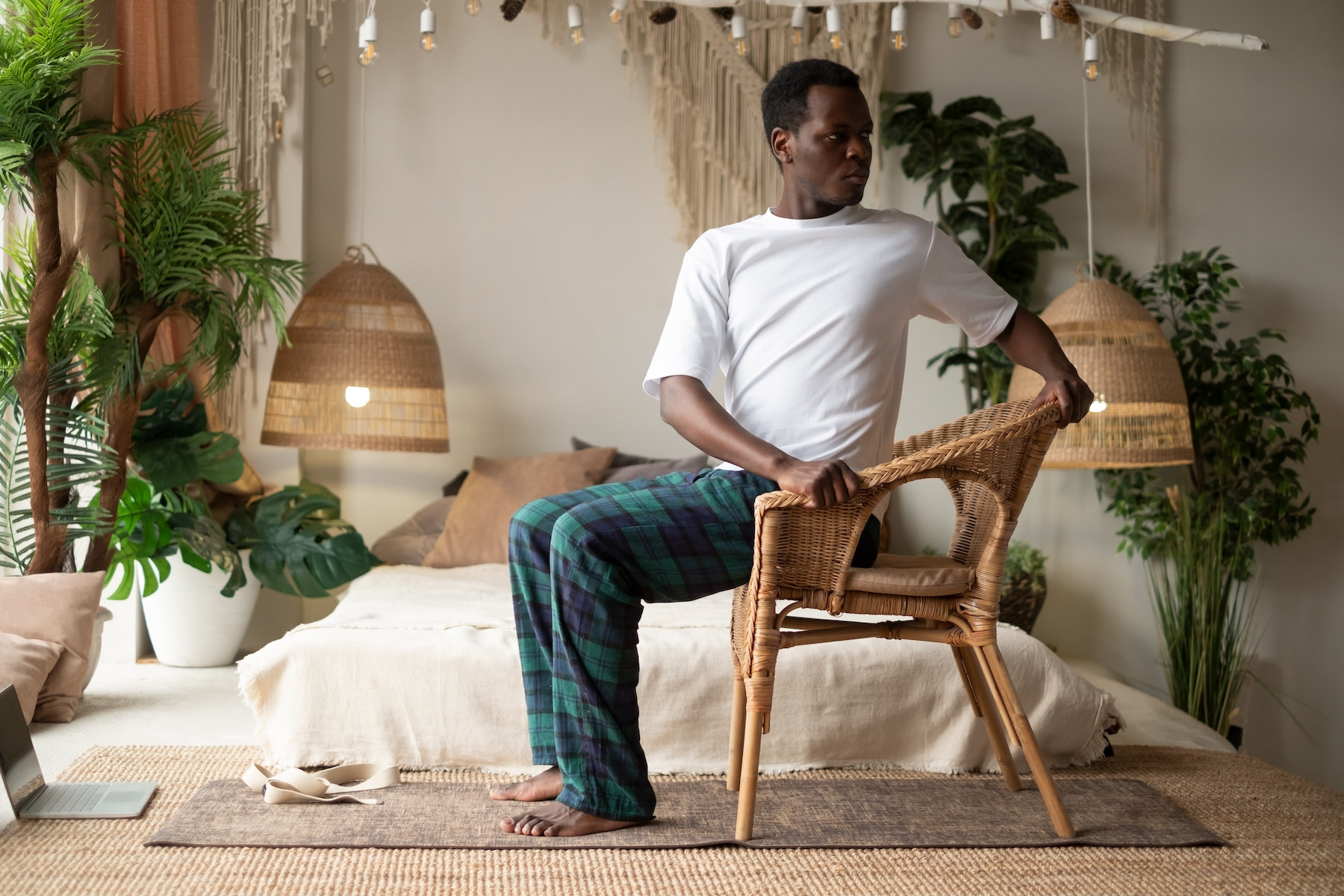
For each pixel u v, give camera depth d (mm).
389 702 2111
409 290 3590
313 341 3289
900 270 1807
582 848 1704
